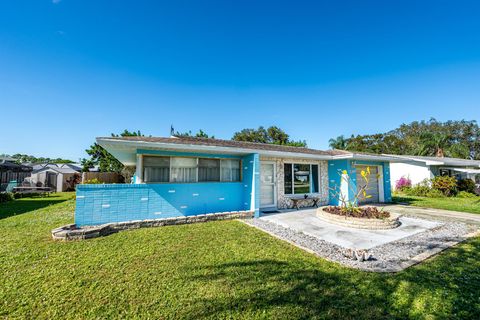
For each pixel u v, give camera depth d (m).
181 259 4.40
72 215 9.12
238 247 5.18
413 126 42.72
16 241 5.49
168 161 8.52
